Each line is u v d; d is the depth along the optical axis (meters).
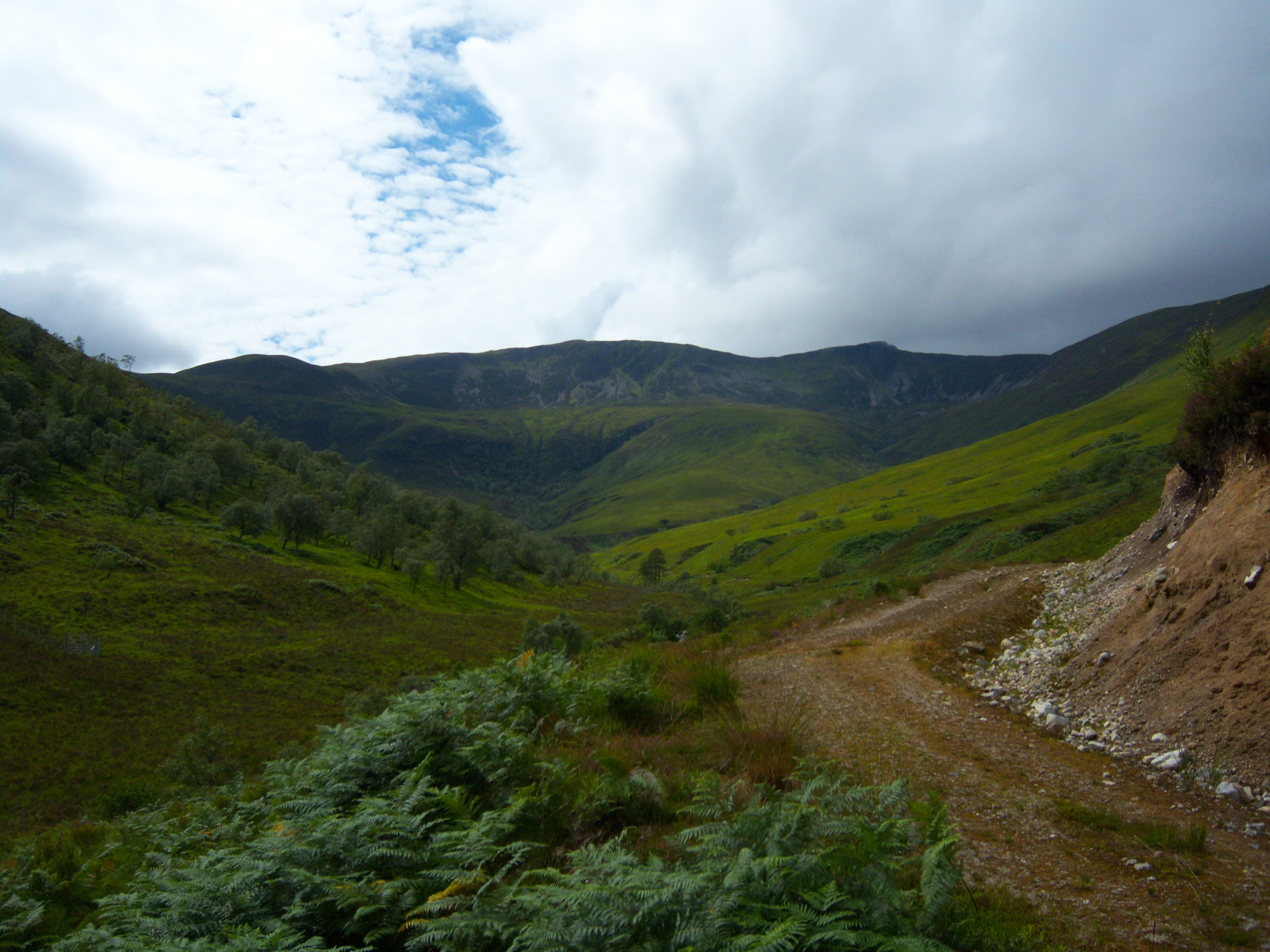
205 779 34.78
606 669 9.88
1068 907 4.27
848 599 22.22
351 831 4.98
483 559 132.50
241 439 182.50
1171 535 12.70
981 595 18.14
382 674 64.62
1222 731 6.94
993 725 8.66
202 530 106.88
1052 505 65.62
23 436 113.81
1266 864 4.93
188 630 69.56
